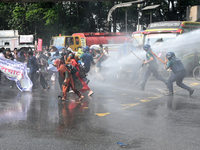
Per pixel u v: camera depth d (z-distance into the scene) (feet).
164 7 153.48
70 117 20.13
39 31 143.74
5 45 109.70
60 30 145.69
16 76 34.35
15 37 109.19
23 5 142.20
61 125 17.98
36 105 24.64
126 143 14.55
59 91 34.09
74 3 151.64
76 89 27.37
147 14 149.59
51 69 42.19
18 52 55.83
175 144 14.44
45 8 135.54
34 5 134.41
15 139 15.16
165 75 50.78
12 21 146.00
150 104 25.05
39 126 17.71
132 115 20.72
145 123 18.45
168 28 52.49
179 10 142.92
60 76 29.48
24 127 17.47
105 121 18.98
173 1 148.46
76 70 27.37
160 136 15.74
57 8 137.08
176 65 29.89
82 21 154.51
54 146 14.10
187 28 52.65
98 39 92.43
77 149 13.69
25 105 24.63
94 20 161.89
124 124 18.20
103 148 13.83
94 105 24.61
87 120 19.26
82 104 25.09
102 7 157.07
